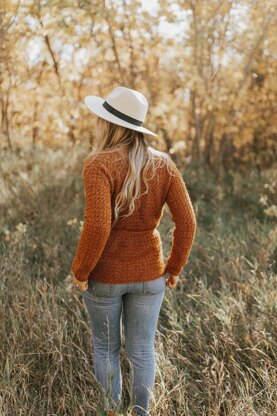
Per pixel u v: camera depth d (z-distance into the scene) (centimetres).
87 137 619
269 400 241
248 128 652
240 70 611
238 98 612
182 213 215
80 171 620
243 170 686
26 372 262
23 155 645
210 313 312
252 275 352
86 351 291
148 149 211
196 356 288
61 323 301
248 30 590
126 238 211
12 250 411
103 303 220
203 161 687
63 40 512
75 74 568
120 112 207
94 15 479
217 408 234
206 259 411
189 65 586
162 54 595
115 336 232
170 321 303
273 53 619
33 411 244
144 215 211
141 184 206
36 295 329
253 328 300
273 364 273
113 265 211
